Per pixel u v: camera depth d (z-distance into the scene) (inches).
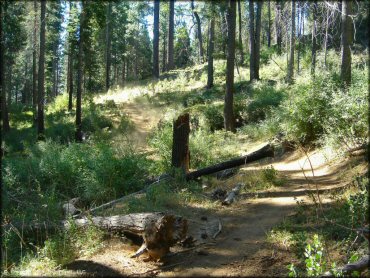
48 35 1280.8
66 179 383.6
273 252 208.7
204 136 521.7
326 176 347.6
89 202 345.1
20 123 1151.6
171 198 303.6
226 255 211.6
